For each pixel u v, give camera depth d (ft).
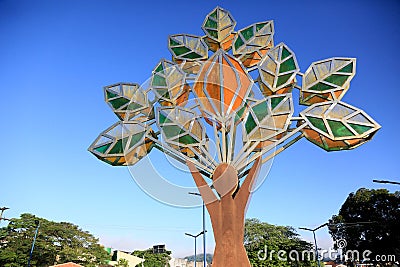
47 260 133.28
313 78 44.37
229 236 37.29
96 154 42.60
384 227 111.65
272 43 50.47
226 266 36.09
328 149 43.52
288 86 44.60
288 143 43.14
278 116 39.14
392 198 114.52
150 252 215.10
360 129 39.58
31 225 133.59
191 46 51.67
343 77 43.27
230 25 52.80
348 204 123.65
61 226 143.13
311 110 41.55
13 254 120.98
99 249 154.92
